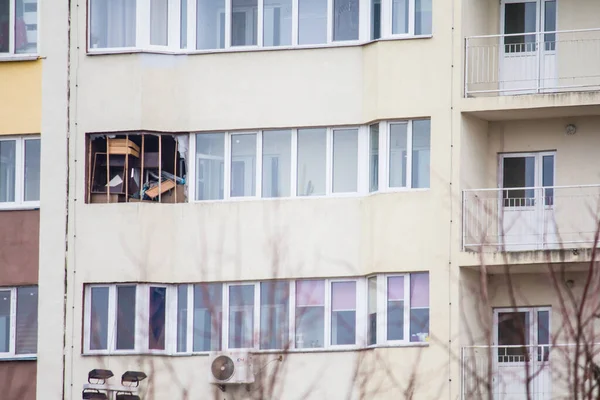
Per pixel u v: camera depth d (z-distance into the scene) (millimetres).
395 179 104000
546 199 105312
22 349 105875
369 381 101938
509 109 103062
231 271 105062
